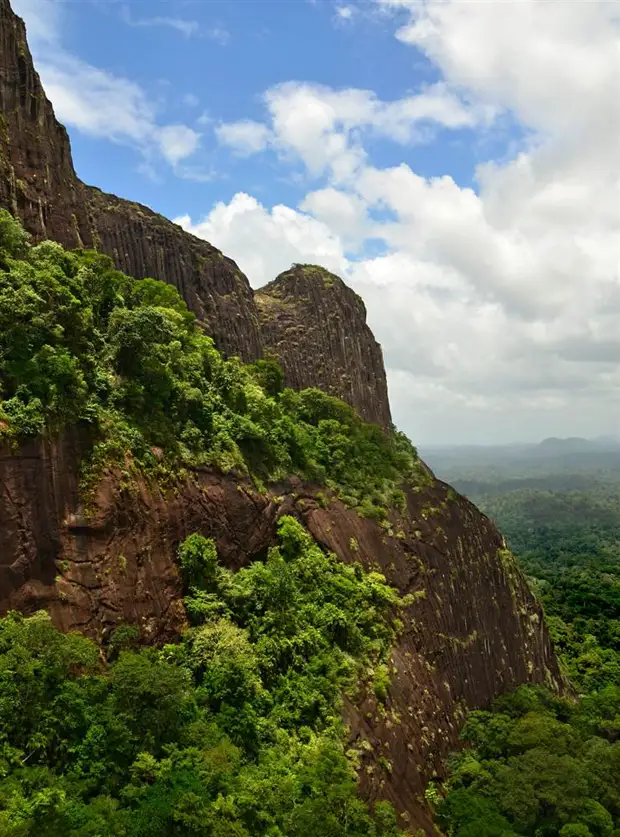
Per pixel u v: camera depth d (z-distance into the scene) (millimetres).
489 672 55438
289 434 50406
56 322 32812
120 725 24656
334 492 52219
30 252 36562
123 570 30578
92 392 33781
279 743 30766
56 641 24688
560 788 37688
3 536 26312
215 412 43562
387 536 52812
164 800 23547
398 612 47094
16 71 43469
